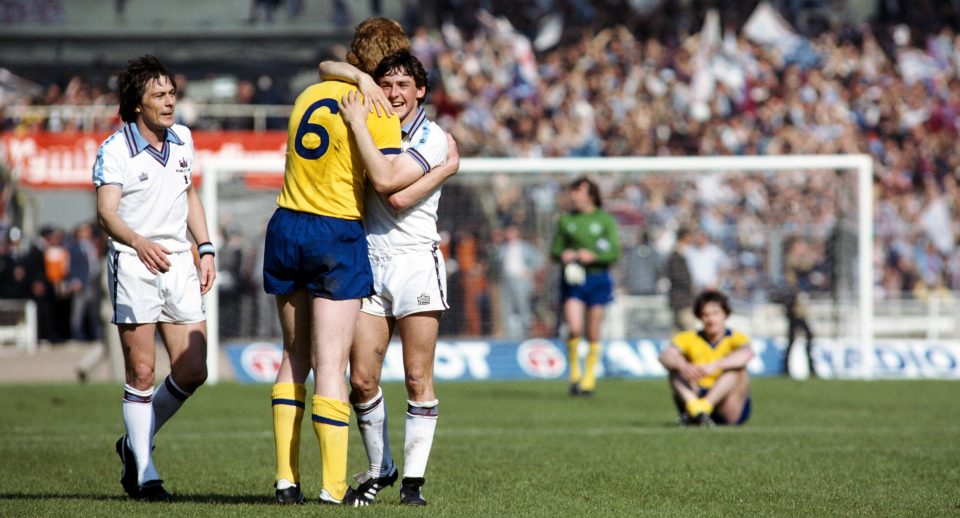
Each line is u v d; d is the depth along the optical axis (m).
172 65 107.06
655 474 27.77
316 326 21.09
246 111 90.19
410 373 22.05
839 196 68.06
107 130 88.75
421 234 21.67
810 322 68.69
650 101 105.62
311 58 108.69
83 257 82.94
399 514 20.34
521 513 21.52
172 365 23.41
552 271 70.94
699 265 71.88
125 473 23.12
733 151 103.12
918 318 71.25
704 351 41.38
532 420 42.97
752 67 110.75
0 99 98.31
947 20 119.00
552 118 102.44
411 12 111.31
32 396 51.66
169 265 22.16
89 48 105.94
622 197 76.31
